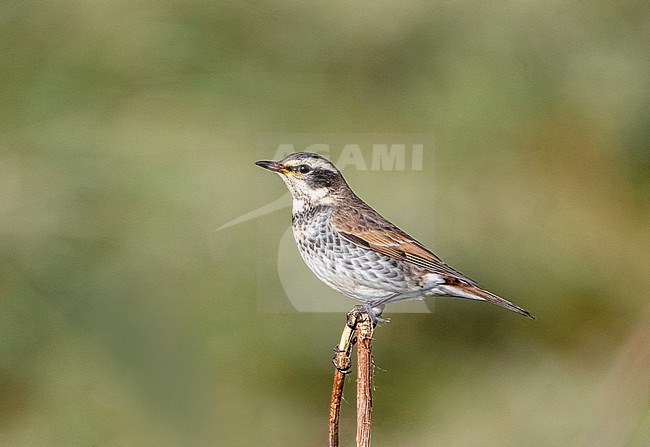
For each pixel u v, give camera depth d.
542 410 10.91
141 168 10.41
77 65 10.60
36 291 10.28
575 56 11.59
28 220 10.30
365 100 11.17
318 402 10.84
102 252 10.38
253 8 11.23
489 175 11.33
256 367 10.59
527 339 11.55
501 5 11.58
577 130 11.60
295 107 10.96
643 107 11.57
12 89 10.45
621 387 10.36
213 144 10.63
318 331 10.70
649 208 11.81
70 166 10.33
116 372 10.25
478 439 10.80
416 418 11.13
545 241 11.50
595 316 11.55
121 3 10.99
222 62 10.97
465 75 11.35
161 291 10.42
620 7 11.77
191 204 10.48
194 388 10.35
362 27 11.34
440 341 11.56
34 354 10.27
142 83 10.74
